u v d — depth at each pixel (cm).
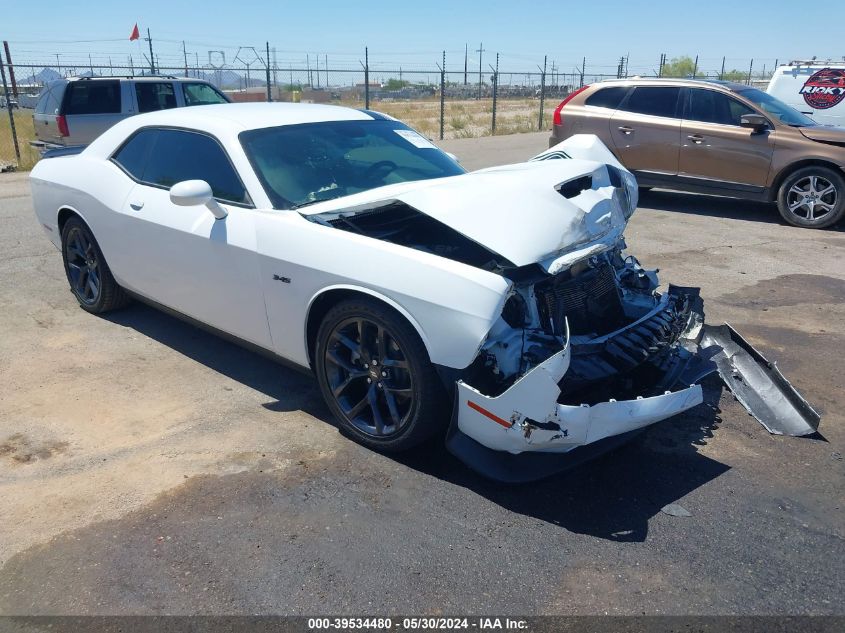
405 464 335
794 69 1281
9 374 424
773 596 254
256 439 355
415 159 442
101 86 1232
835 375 440
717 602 251
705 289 610
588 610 247
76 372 429
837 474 333
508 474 304
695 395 309
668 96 933
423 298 298
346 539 282
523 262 301
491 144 1789
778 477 330
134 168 455
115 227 455
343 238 331
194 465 332
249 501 305
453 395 310
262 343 383
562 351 275
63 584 257
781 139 849
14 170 1358
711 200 1039
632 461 342
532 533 287
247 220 369
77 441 352
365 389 355
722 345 419
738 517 300
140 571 263
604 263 361
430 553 274
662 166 941
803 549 280
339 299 345
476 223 313
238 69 1911
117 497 307
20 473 324
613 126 965
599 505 307
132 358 450
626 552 277
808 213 849
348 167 407
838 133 821
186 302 421
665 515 300
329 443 352
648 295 406
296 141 409
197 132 417
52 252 684
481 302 286
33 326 499
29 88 2353
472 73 2080
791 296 593
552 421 274
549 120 2662
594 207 353
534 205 328
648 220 897
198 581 258
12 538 280
